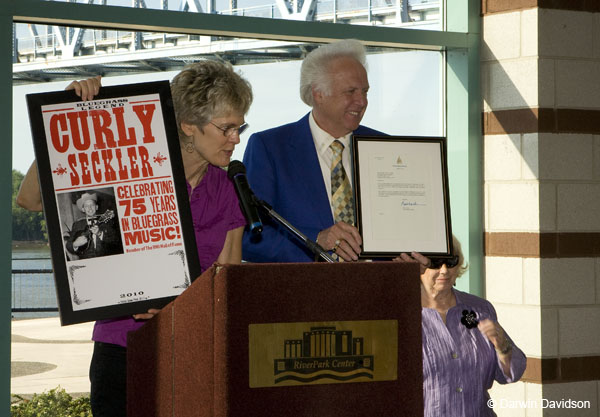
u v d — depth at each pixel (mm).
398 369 1432
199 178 2420
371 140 2646
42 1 3754
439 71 4824
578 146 4602
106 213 2037
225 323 1331
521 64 4602
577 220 4590
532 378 4508
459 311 2953
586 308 4586
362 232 2572
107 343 2318
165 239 2072
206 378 1370
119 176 2068
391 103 4707
